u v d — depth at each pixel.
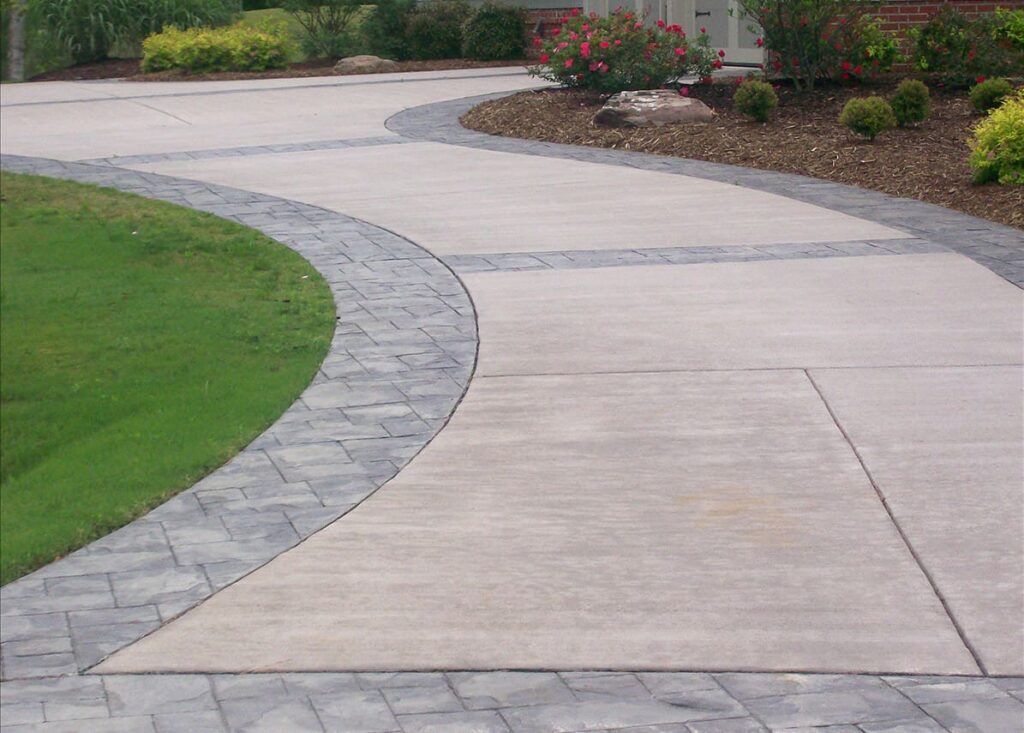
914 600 4.29
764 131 13.86
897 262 8.75
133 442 6.13
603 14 21.84
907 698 3.72
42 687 3.89
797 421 5.90
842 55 15.91
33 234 10.74
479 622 4.22
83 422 6.72
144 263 9.77
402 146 14.58
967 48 15.68
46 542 4.93
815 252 9.09
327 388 6.60
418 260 9.22
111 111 18.78
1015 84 15.34
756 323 7.41
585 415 6.06
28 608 4.40
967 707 3.67
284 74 23.48
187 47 23.91
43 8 26.09
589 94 16.72
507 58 25.23
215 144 15.30
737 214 10.43
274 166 13.56
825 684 3.81
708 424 5.89
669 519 4.94
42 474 5.95
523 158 13.52
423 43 26.19
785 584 4.41
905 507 4.99
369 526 4.96
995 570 4.47
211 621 4.28
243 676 3.93
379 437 5.88
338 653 4.05
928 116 13.98
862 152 12.52
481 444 5.75
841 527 4.83
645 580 4.47
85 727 3.66
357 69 23.67
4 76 25.66
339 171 13.11
